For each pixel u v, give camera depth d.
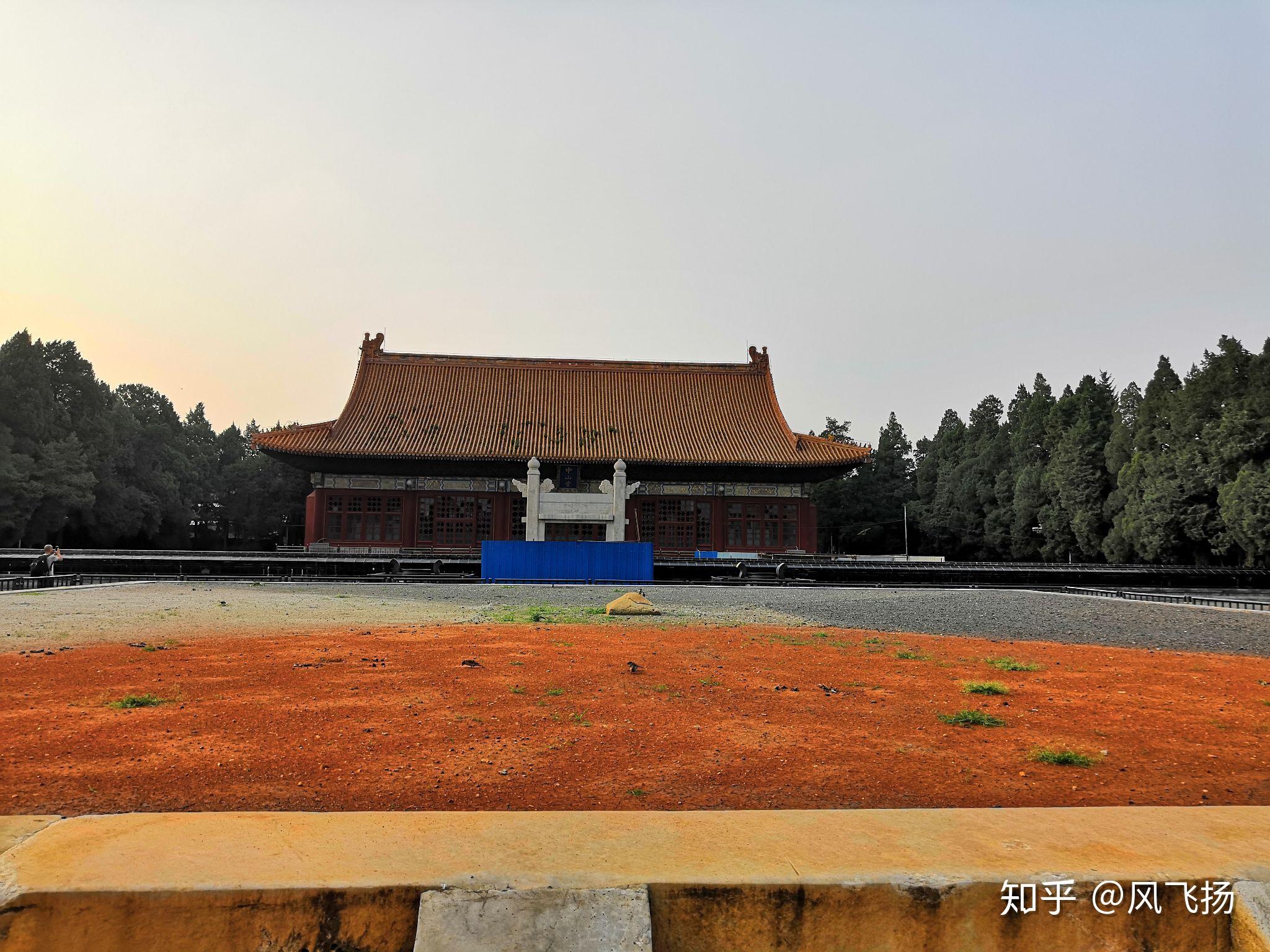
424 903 3.42
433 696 9.24
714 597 27.38
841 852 3.90
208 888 3.45
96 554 41.34
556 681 10.30
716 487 55.50
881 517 93.25
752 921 3.56
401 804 5.60
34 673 10.43
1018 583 39.72
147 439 77.06
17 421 62.56
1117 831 4.27
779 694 9.71
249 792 5.80
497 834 4.13
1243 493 46.88
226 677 10.29
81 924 3.40
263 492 89.44
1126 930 3.66
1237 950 3.63
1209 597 30.86
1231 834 4.23
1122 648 15.62
